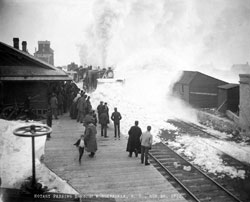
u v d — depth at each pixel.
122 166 12.26
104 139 16.03
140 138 12.60
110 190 10.10
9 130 12.84
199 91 31.92
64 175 11.16
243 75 23.30
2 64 18.67
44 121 18.47
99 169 11.85
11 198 7.96
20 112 18.25
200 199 11.14
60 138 15.52
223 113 28.36
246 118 23.25
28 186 8.33
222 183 13.19
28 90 19.03
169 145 19.19
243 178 13.95
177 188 11.64
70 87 24.19
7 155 11.05
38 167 10.60
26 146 11.97
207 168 15.17
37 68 19.00
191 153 17.52
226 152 18.33
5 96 18.69
